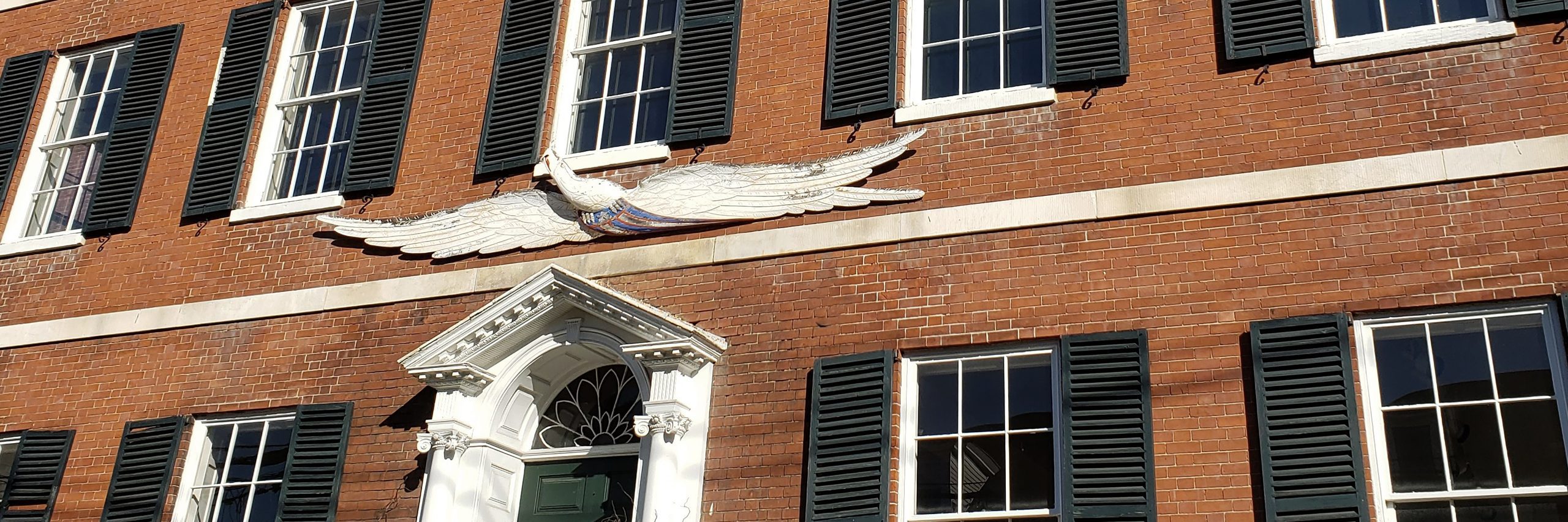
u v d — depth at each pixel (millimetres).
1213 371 9750
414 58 13453
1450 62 10312
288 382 12180
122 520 11922
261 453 12039
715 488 10555
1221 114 10672
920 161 11305
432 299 12141
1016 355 10367
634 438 11336
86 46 14922
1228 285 10000
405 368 11312
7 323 13438
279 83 13969
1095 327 10172
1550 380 9148
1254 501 9289
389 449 11562
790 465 10430
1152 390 9820
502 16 13375
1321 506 9094
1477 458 9109
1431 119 10141
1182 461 9547
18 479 12422
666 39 12867
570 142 12766
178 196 13516
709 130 12078
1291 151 10344
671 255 11609
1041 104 11203
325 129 13641
